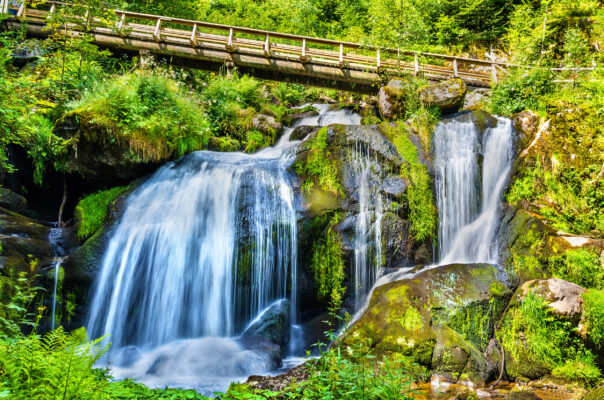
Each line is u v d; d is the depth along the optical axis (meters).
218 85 12.31
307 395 3.64
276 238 8.16
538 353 5.53
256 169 8.71
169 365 6.31
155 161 9.12
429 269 6.72
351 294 7.98
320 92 17.23
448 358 5.44
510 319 5.91
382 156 8.55
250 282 8.02
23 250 7.55
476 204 8.75
